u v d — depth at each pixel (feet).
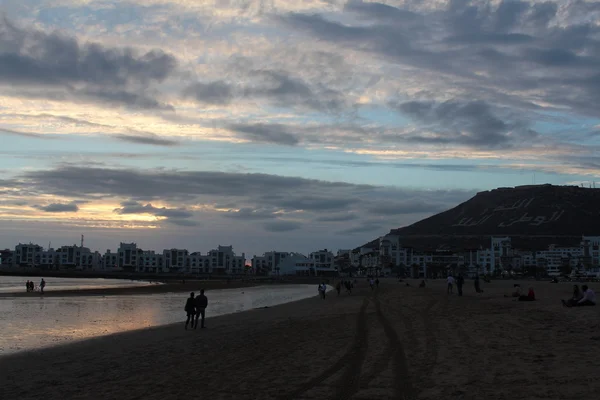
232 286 449.48
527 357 42.47
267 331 79.10
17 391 43.83
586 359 39.83
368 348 54.39
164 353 61.36
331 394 35.37
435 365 42.29
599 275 548.31
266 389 38.14
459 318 76.95
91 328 104.63
